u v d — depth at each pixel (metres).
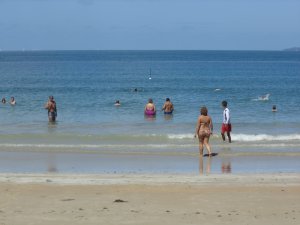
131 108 45.47
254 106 47.47
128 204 14.55
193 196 15.56
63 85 79.25
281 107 46.44
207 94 62.81
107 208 14.09
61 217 13.12
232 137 28.28
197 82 87.75
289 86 77.19
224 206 14.38
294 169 20.36
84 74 111.44
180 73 117.12
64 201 14.91
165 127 33.06
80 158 22.80
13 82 85.81
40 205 14.43
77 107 46.38
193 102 51.62
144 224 12.48
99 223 12.56
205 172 19.64
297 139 28.12
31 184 17.19
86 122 35.94
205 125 22.83
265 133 30.33
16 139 28.28
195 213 13.57
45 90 69.25
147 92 65.75
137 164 21.41
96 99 55.09
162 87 75.25
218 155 23.50
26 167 20.73
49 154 23.78
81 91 67.19
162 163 21.62
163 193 15.96
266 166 21.02
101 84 81.75
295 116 39.59
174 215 13.35
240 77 102.06
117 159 22.55
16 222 12.62
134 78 98.00
